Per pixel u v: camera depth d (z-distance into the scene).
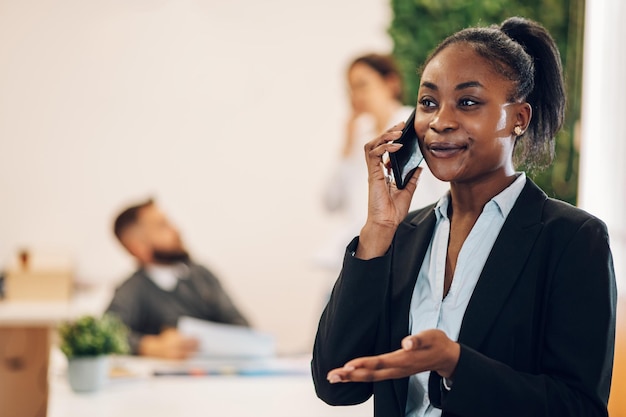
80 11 5.68
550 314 1.42
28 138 5.67
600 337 1.39
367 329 1.51
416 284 1.55
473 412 1.35
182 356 3.55
